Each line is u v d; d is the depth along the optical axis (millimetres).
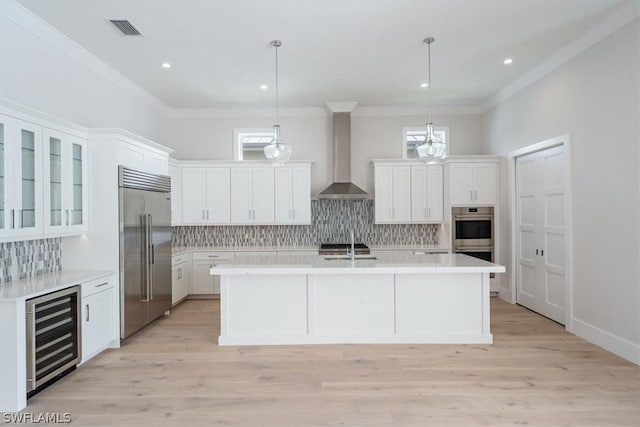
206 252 6094
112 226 3863
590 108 3846
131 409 2643
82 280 3301
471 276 3924
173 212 6000
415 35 3836
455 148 6594
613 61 3523
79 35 3732
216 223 6254
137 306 4164
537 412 2570
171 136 6582
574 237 4125
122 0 3125
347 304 3947
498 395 2805
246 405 2689
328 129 6586
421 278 3924
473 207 5969
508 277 5641
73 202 3631
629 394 2803
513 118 5430
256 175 6270
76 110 4012
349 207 6602
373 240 6594
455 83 5344
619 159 3471
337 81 5172
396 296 3922
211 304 5789
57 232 3377
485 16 3473
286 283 3941
